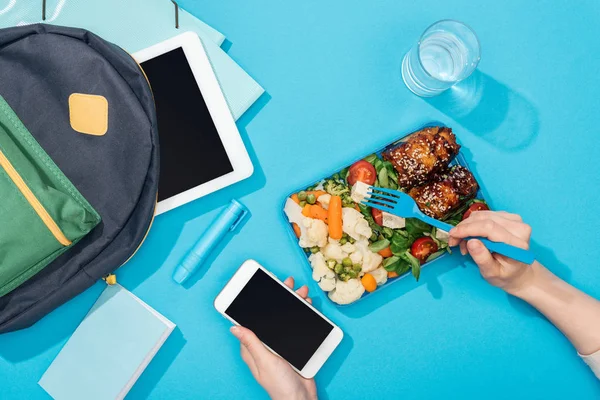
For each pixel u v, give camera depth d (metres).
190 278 0.82
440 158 0.74
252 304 0.77
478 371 0.86
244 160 0.77
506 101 0.85
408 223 0.77
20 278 0.65
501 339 0.86
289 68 0.83
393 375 0.86
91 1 0.77
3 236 0.59
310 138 0.83
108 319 0.79
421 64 0.76
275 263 0.83
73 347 0.79
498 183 0.85
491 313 0.86
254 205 0.83
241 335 0.74
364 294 0.83
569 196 0.85
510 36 0.85
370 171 0.77
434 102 0.85
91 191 0.68
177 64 0.74
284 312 0.78
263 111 0.83
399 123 0.84
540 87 0.85
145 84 0.67
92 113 0.66
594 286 0.86
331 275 0.79
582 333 0.78
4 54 0.66
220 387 0.84
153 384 0.83
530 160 0.85
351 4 0.84
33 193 0.60
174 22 0.78
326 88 0.84
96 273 0.70
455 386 0.86
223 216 0.79
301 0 0.83
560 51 0.85
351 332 0.85
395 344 0.85
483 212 0.74
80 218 0.63
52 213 0.61
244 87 0.79
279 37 0.83
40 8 0.76
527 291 0.79
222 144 0.76
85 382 0.78
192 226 0.82
